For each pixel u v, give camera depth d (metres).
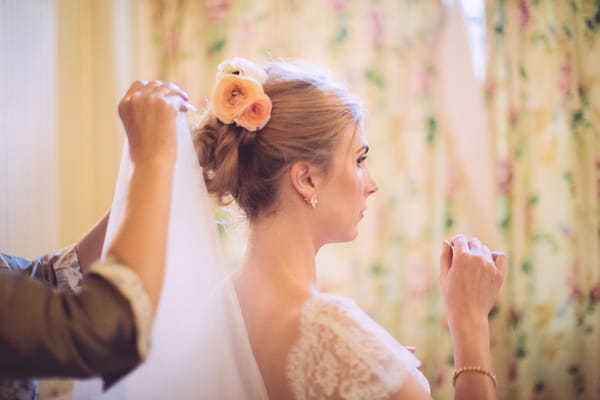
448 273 0.97
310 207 0.89
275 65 0.95
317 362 0.75
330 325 0.77
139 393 0.81
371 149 2.26
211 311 0.83
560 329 2.30
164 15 2.24
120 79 2.18
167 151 0.65
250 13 2.26
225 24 2.26
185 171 0.86
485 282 0.94
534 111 2.30
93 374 0.53
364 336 0.76
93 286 0.54
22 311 0.50
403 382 0.74
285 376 0.78
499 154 2.28
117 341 0.53
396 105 2.27
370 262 2.25
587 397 2.30
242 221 0.99
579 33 2.35
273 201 0.89
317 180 0.89
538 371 2.30
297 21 2.27
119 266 0.56
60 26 2.14
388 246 2.26
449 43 2.27
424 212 2.26
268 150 0.88
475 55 2.31
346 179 0.91
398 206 2.26
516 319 2.27
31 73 2.04
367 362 0.74
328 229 0.91
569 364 2.30
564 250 2.29
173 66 2.25
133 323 0.54
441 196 2.26
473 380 0.87
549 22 2.31
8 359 0.50
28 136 2.03
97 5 2.19
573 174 2.30
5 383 0.77
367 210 2.25
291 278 0.86
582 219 2.33
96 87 2.18
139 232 0.59
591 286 2.33
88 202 2.19
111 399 0.85
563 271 2.29
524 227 2.28
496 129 2.28
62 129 2.14
